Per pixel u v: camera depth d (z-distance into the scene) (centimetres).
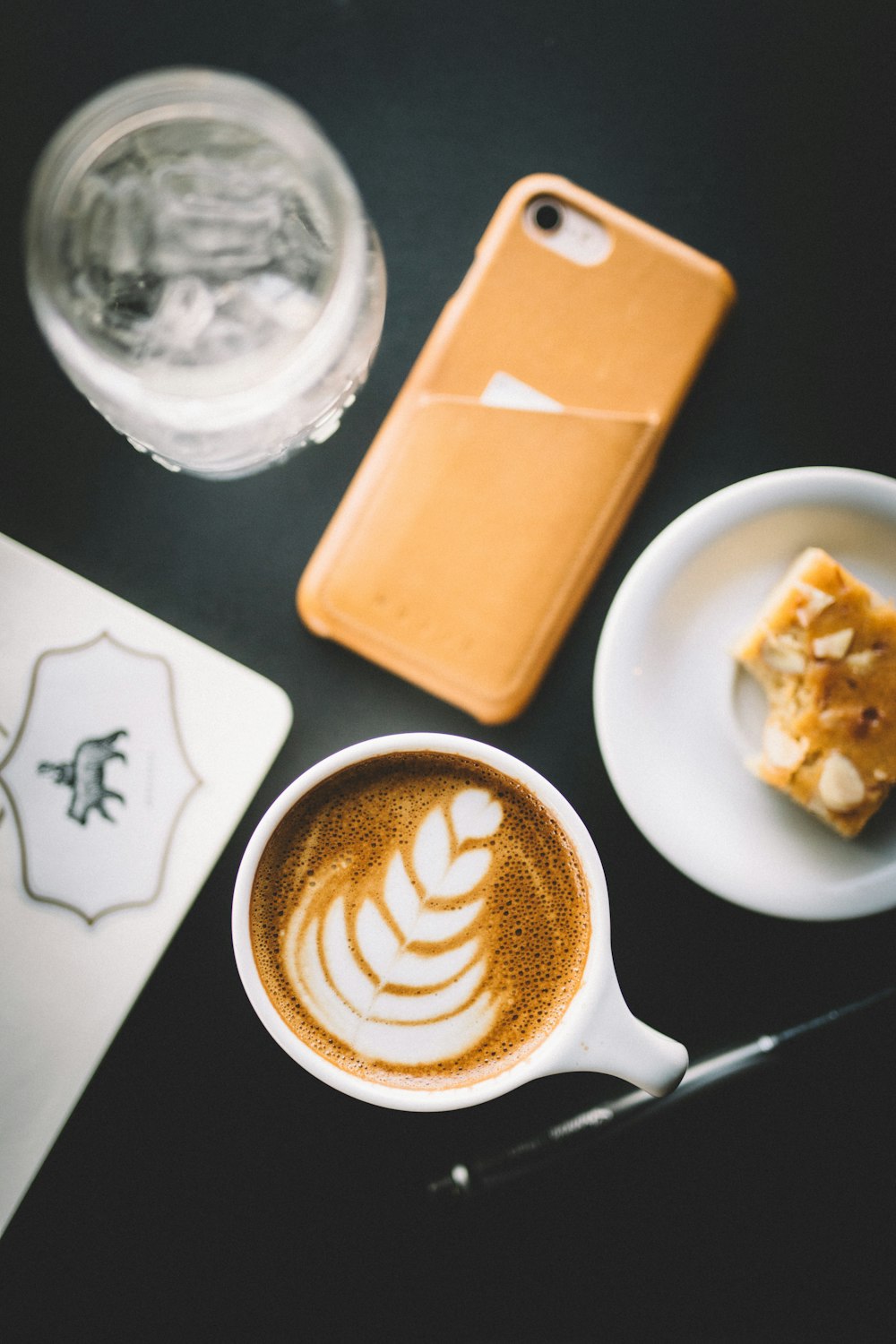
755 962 37
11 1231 37
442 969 33
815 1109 37
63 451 36
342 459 36
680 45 36
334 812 33
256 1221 37
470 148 36
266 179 32
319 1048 32
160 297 32
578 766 37
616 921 37
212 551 36
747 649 35
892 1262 37
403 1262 37
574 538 35
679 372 35
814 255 37
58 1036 36
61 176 30
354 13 36
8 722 36
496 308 35
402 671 35
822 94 37
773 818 36
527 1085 37
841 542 35
